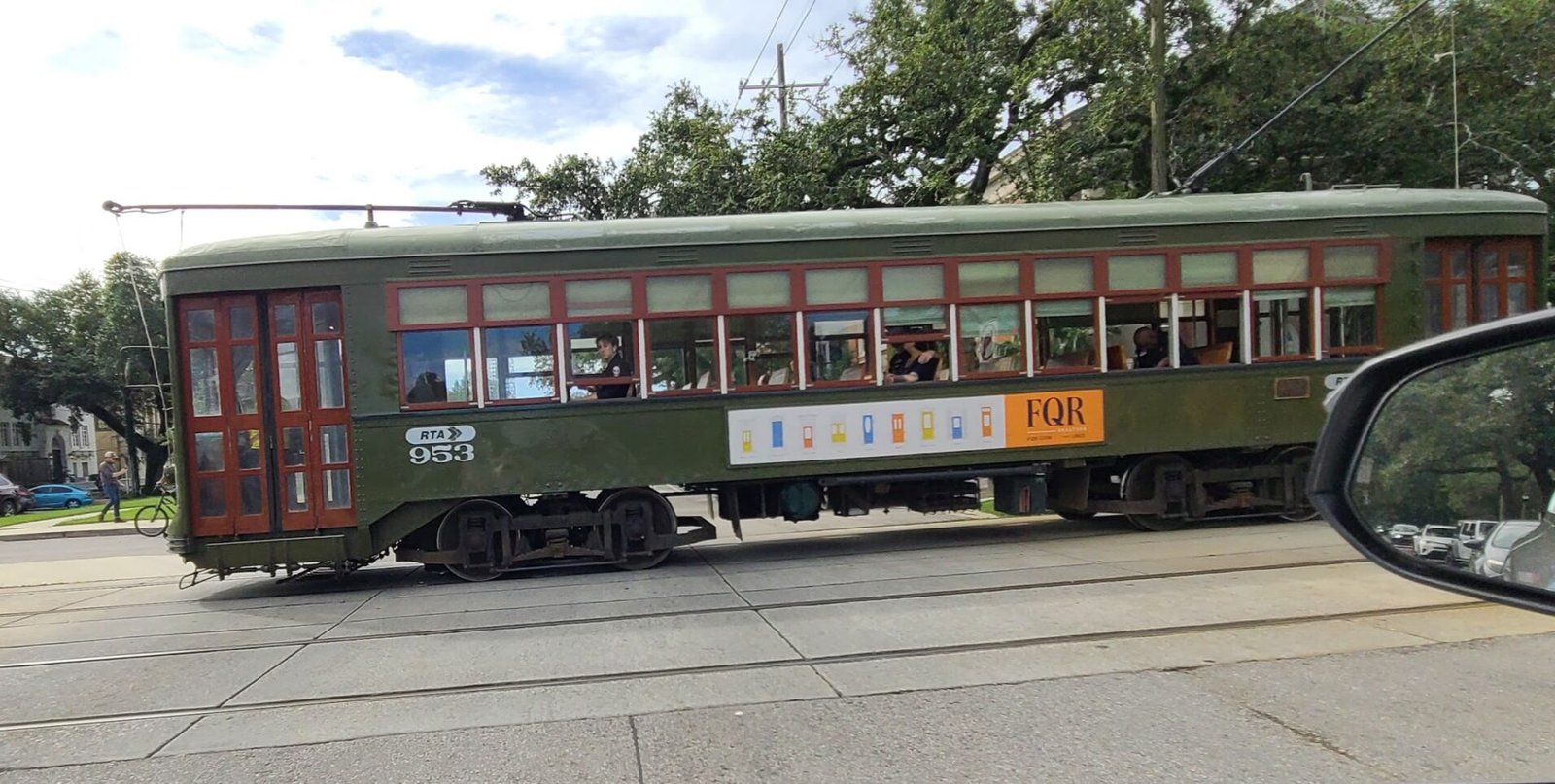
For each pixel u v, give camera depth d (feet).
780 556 31.91
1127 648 18.04
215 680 18.57
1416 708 14.33
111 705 17.20
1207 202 32.48
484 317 28.91
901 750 13.48
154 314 143.43
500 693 16.90
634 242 29.53
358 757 14.03
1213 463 33.63
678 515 30.89
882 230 30.55
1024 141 58.08
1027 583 24.39
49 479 207.10
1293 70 55.01
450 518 29.55
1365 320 32.65
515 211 32.83
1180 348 32.07
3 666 20.33
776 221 30.27
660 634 20.65
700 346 29.94
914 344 30.78
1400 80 55.93
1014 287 31.12
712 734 14.37
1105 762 12.78
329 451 28.60
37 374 149.89
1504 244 33.47
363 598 27.20
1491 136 52.70
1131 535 32.63
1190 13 54.65
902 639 19.33
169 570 36.86
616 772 13.08
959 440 30.94
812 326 30.35
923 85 57.21
